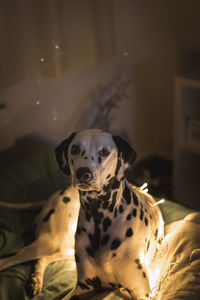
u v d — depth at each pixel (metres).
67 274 1.47
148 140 3.11
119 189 1.21
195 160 2.72
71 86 2.51
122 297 1.30
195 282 1.31
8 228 1.75
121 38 2.58
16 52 2.12
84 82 2.55
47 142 2.58
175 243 1.49
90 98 2.63
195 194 2.80
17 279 1.46
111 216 1.23
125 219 1.25
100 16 2.32
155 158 3.10
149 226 1.32
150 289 1.28
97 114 2.72
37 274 1.45
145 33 2.71
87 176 1.11
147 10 2.65
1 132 2.36
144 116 3.01
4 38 2.04
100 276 1.29
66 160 1.21
